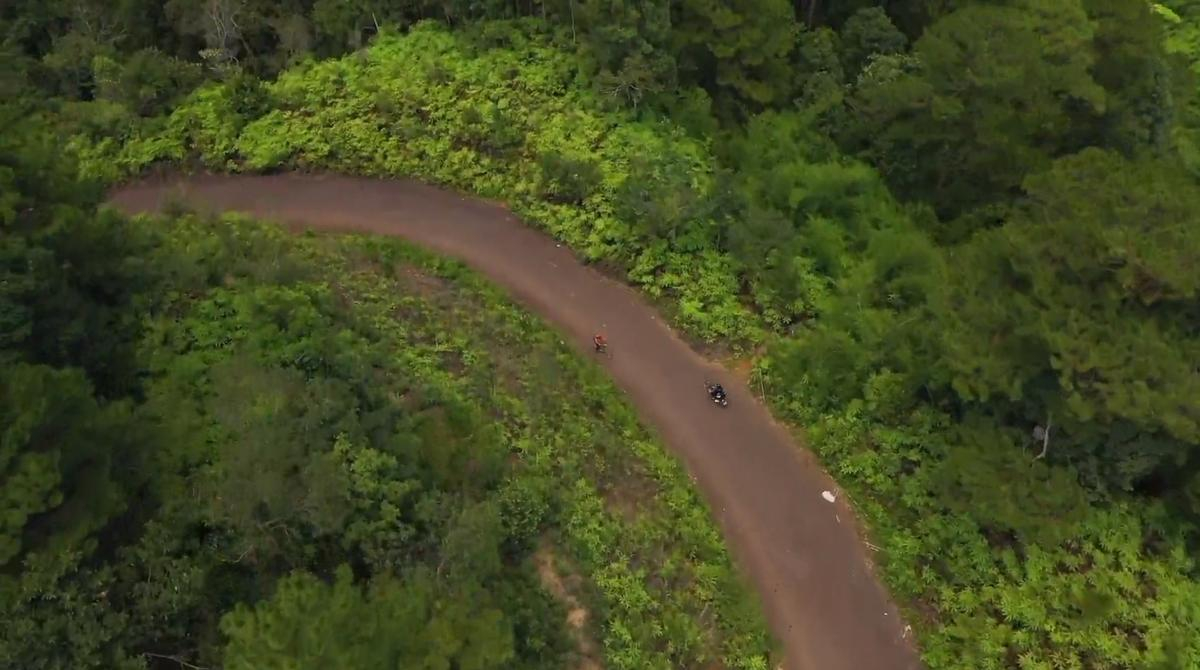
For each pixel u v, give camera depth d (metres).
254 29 40.94
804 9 46.72
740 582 24.62
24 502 15.34
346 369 23.08
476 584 18.88
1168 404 21.73
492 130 35.38
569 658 21.23
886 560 25.17
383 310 28.67
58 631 15.66
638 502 25.52
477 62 37.62
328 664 14.84
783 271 30.80
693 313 30.47
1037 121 33.66
